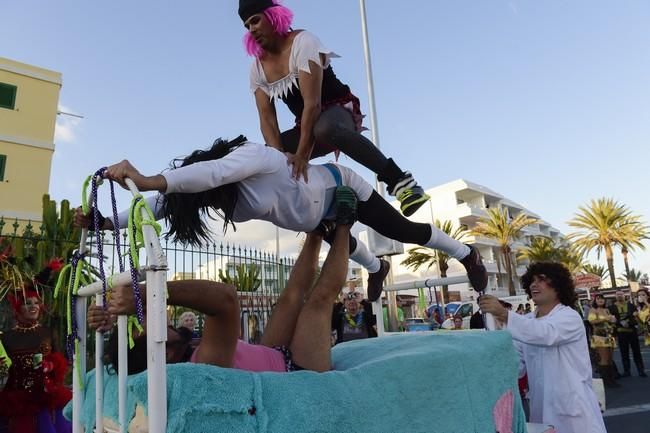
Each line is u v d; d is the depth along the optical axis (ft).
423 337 7.50
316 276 7.51
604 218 101.24
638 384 26.35
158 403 3.53
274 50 7.37
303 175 6.62
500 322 10.05
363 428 4.47
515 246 130.21
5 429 11.84
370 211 7.71
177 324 18.20
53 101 49.24
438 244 8.52
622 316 29.96
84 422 5.07
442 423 5.34
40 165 47.26
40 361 12.28
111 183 4.68
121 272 4.24
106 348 5.22
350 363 6.52
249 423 3.89
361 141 7.32
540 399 9.34
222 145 6.13
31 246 18.61
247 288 22.59
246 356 5.50
